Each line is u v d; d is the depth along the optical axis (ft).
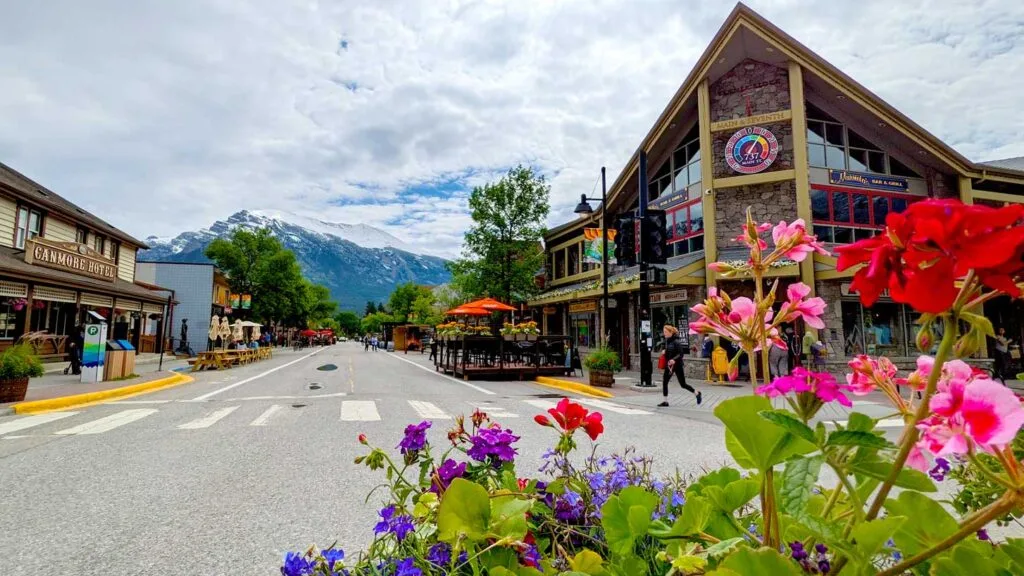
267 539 11.22
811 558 3.50
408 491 5.72
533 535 5.16
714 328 3.76
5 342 55.47
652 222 41.14
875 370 3.33
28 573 9.68
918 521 3.40
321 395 38.42
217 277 136.46
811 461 2.94
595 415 5.73
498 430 5.87
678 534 3.92
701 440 21.79
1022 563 3.19
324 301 282.97
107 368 45.83
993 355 50.96
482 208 93.35
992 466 4.21
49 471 16.80
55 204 66.39
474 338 54.60
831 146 53.16
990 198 56.03
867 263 2.68
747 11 49.62
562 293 75.05
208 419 27.04
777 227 3.75
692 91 54.70
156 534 11.50
